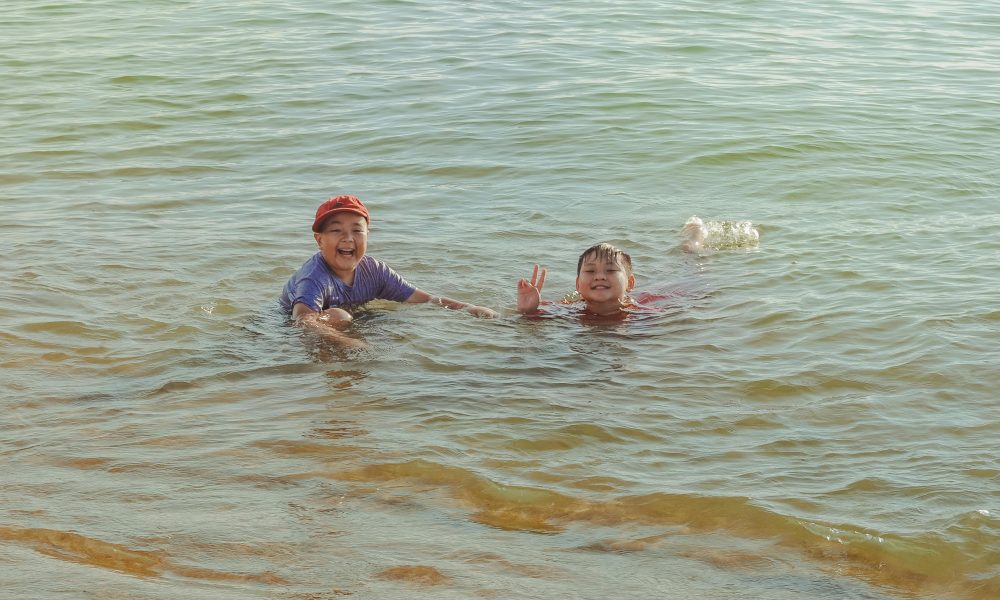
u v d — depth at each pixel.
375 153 11.16
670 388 5.61
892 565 3.90
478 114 12.55
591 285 7.00
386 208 9.41
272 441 4.89
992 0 19.42
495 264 8.04
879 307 6.73
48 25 17.44
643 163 10.76
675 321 6.73
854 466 4.65
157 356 6.04
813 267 7.66
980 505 4.27
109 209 9.28
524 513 4.28
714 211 9.29
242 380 5.70
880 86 13.77
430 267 7.94
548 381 5.73
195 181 10.22
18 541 3.95
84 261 7.78
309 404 5.37
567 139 11.57
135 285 7.31
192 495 4.37
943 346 6.01
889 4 19.17
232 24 17.47
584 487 4.48
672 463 4.72
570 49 15.70
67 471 4.57
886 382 5.59
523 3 19.08
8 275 7.37
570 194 9.83
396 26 17.27
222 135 11.82
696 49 15.77
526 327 6.71
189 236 8.51
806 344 6.18
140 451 4.79
